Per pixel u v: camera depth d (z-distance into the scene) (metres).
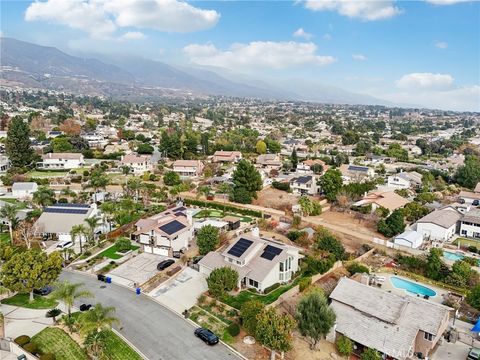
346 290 58.00
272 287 65.56
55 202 113.06
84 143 194.88
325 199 124.94
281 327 46.44
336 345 52.12
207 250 78.38
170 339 51.72
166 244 79.62
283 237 91.50
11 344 47.88
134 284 67.25
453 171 176.00
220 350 49.75
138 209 109.12
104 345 46.88
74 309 58.38
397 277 76.06
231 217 103.38
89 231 83.19
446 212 104.00
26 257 60.34
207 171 155.00
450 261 83.06
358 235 96.31
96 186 126.62
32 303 59.91
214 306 60.28
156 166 169.25
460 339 54.62
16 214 95.44
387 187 144.75
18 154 155.12
